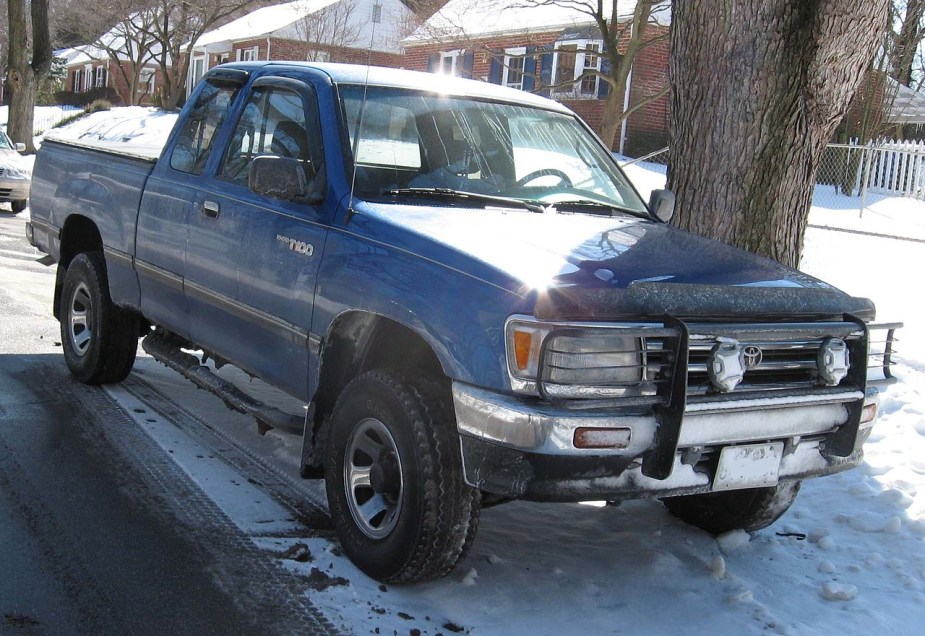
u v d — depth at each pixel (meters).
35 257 11.84
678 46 6.62
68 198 6.61
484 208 4.55
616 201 5.25
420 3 25.55
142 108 40.03
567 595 4.12
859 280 11.65
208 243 5.12
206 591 3.90
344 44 33.56
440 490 3.75
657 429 3.58
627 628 3.89
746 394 3.75
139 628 3.59
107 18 43.84
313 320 4.36
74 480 4.95
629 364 3.53
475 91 5.30
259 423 5.25
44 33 28.48
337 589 3.97
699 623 3.98
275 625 3.68
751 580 4.45
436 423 3.78
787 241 6.55
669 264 4.04
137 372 7.06
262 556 4.24
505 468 3.54
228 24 47.41
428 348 4.19
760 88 6.30
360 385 4.05
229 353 5.12
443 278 3.79
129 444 5.54
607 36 19.91
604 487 3.60
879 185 23.08
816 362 3.95
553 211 4.73
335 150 4.55
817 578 4.53
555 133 5.40
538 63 29.00
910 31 26.64
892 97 26.58
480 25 30.28
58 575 3.95
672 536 4.87
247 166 5.09
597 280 3.68
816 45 6.12
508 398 3.50
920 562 4.69
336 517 4.21
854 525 5.09
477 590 4.08
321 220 4.41
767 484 3.94
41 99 58.16
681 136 6.65
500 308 3.55
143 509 4.66
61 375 6.82
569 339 3.46
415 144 4.76
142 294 5.89
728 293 3.79
